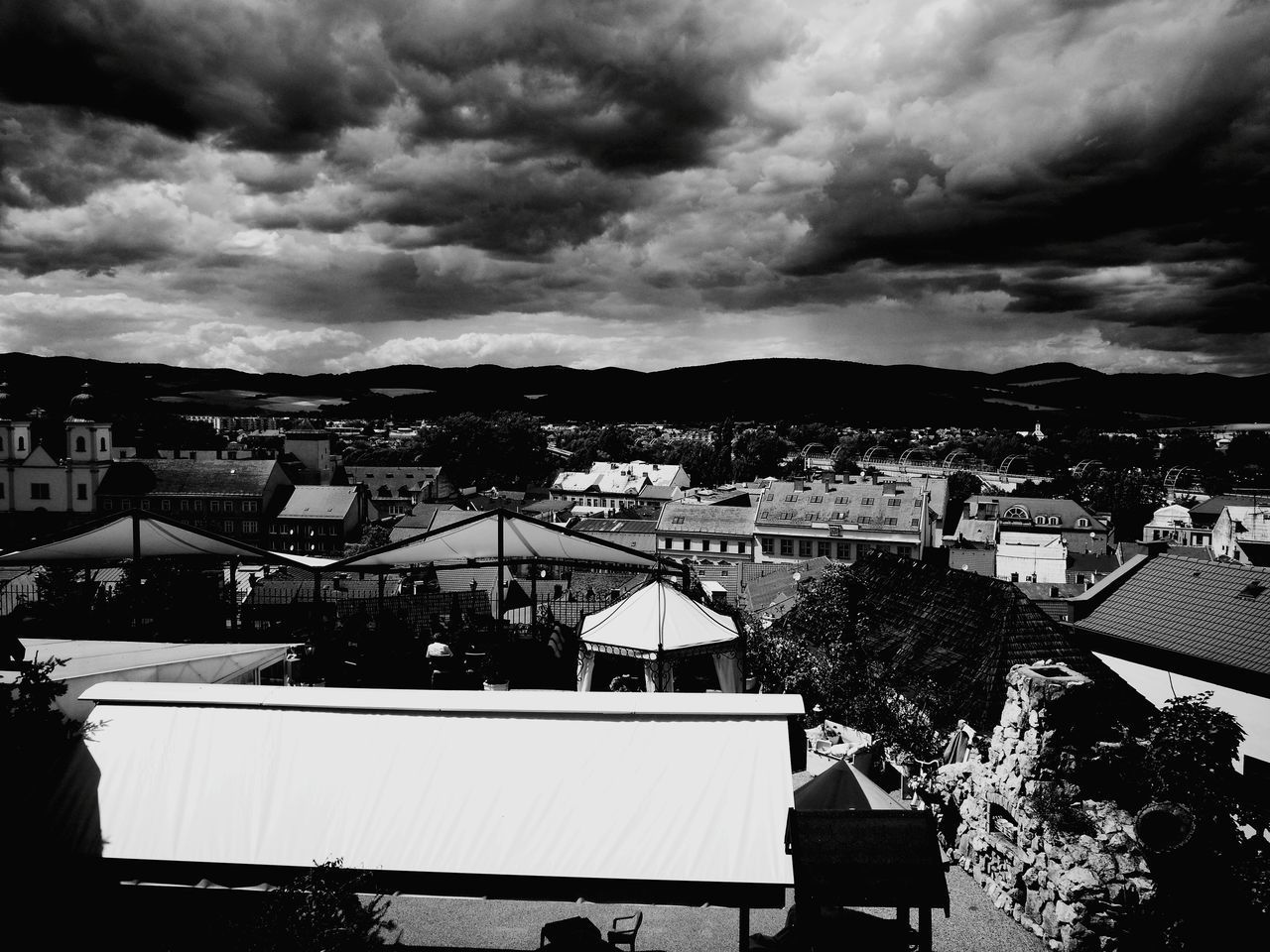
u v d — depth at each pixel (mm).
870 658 28484
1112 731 13617
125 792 12898
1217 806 12453
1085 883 11922
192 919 11852
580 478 169250
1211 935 11719
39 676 13625
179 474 115000
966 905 13641
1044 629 26375
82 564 25625
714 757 13062
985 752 18031
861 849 10438
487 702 13992
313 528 114625
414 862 12109
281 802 12773
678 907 13234
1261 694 23969
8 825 12320
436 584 41906
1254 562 56406
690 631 20094
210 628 22938
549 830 12328
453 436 199500
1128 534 139750
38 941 11312
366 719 13742
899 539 89375
